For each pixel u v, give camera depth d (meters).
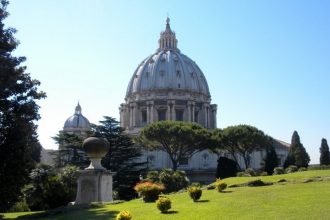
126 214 23.61
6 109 35.56
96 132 80.50
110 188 40.09
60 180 50.88
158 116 159.38
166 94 159.00
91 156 40.41
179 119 160.00
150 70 165.75
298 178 42.88
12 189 35.06
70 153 93.94
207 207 28.56
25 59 37.44
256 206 27.17
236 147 106.56
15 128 35.06
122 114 169.88
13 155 34.78
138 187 37.25
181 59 170.00
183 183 63.25
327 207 24.81
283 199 29.17
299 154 116.88
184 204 31.30
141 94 161.38
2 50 34.88
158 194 35.84
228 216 24.52
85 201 38.41
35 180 48.94
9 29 36.78
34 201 48.69
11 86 35.03
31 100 37.25
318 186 34.91
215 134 105.94
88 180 38.81
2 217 35.00
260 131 105.50
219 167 90.75
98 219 28.03
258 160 127.38
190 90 161.25
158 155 126.81
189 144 102.50
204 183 116.06
